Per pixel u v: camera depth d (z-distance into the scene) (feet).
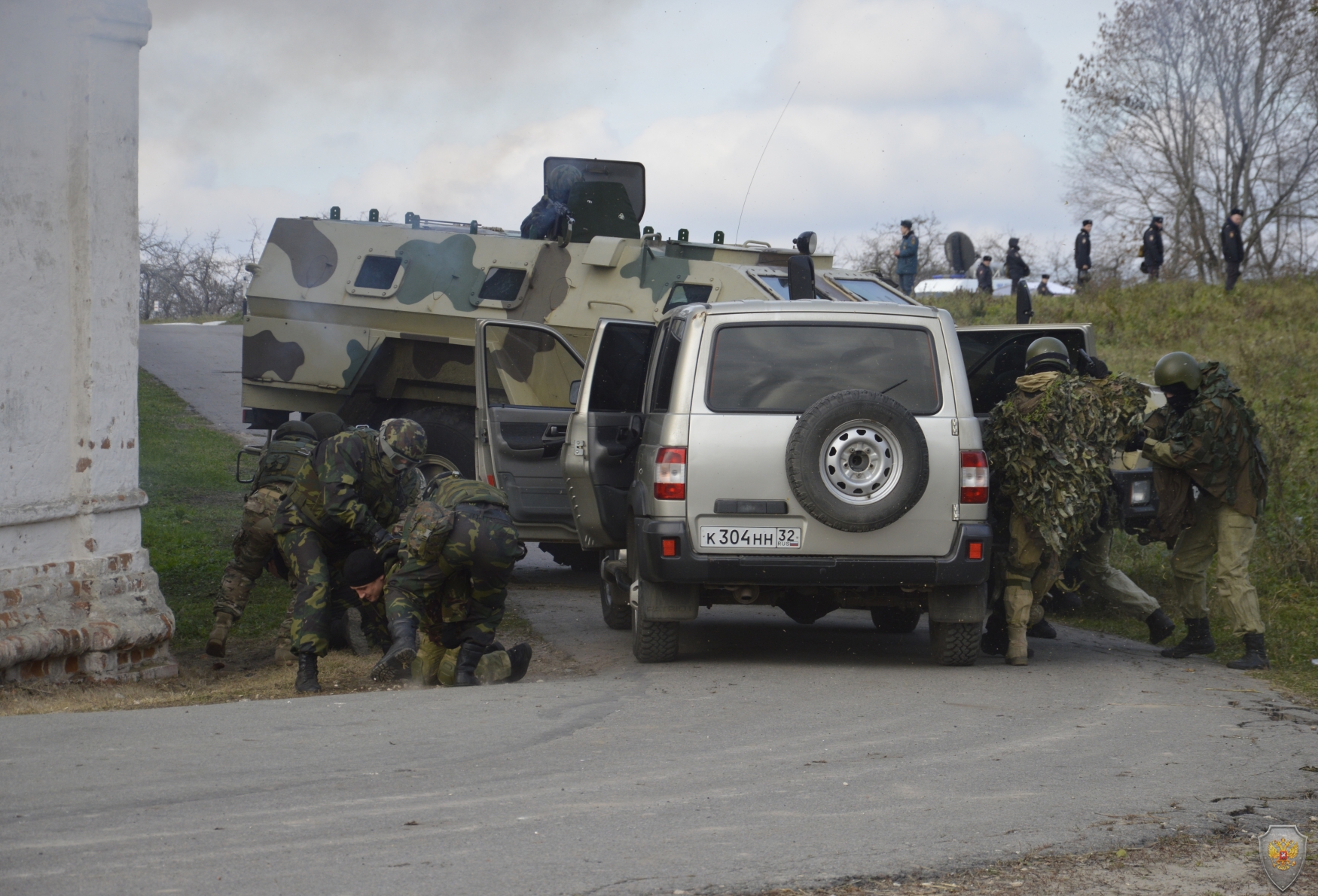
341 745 36.55
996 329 67.97
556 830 28.40
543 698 44.34
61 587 48.75
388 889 24.41
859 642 60.18
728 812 29.99
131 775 32.96
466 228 101.91
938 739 37.83
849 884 25.29
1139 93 260.62
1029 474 50.65
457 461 93.61
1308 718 41.78
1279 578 74.33
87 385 49.93
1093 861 26.86
